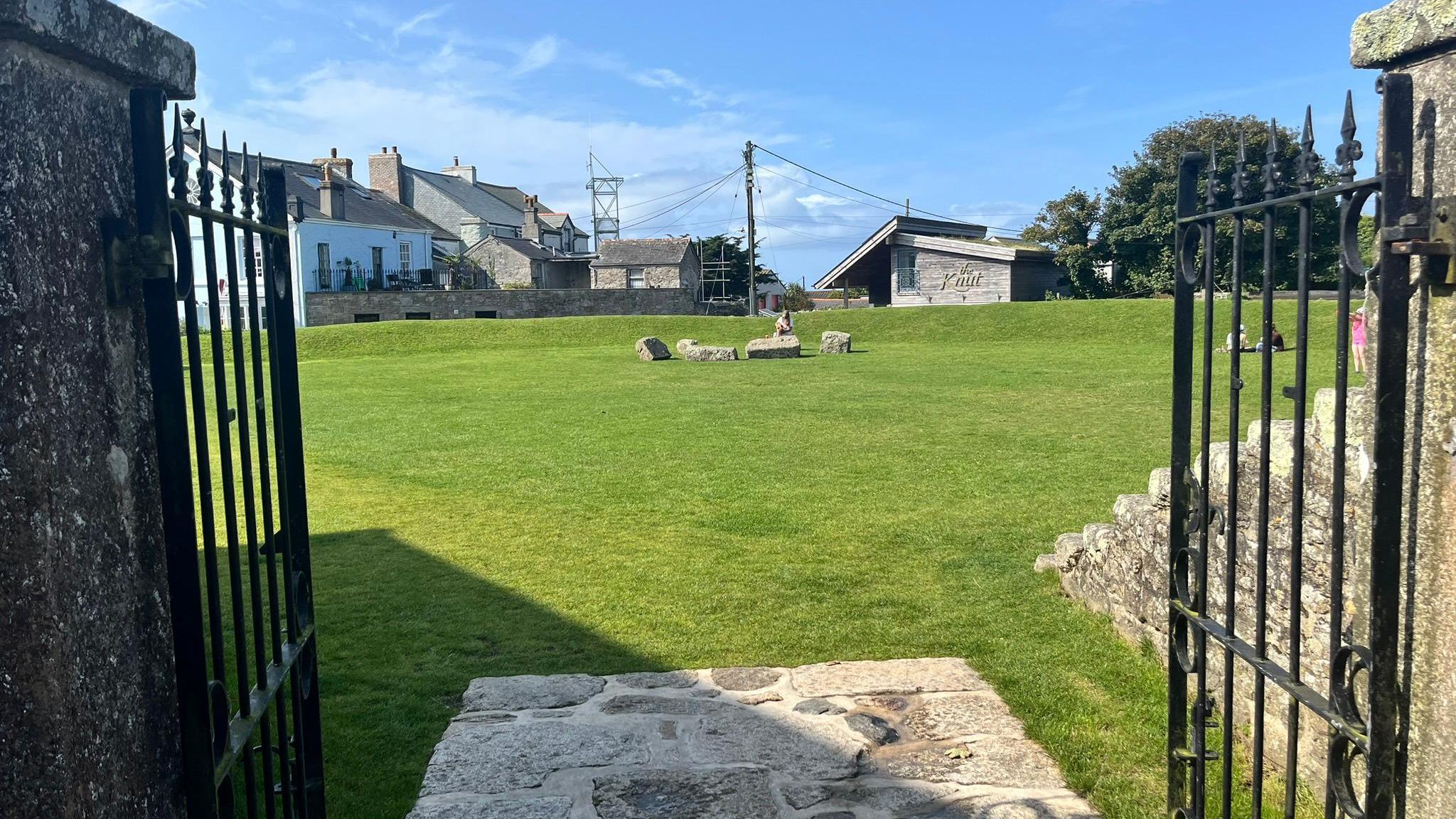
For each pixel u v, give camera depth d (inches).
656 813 148.7
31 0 59.6
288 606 111.1
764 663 215.5
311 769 120.6
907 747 170.2
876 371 863.7
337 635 237.3
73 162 68.1
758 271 2945.4
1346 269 85.0
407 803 155.8
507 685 199.8
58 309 65.1
